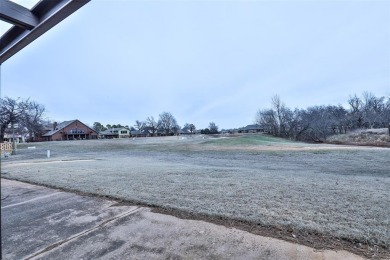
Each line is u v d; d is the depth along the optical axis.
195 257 1.99
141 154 16.02
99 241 2.36
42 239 2.44
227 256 1.98
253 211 2.91
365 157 11.53
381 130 24.86
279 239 2.24
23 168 7.67
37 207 3.50
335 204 3.10
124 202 3.57
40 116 30.53
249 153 14.87
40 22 1.78
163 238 2.36
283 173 6.25
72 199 3.87
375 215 2.68
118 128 67.81
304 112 36.53
